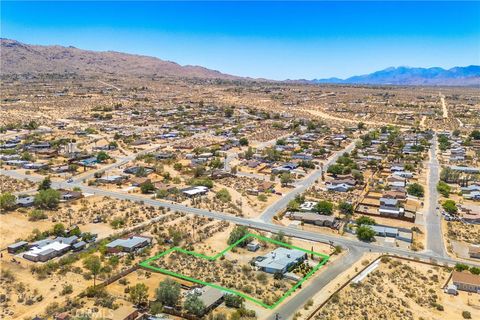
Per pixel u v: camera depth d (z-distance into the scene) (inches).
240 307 3678.6
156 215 5920.3
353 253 4899.1
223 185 7514.8
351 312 3663.9
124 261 4510.3
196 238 5162.4
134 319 3464.6
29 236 5088.6
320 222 5693.9
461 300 3966.5
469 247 5049.2
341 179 7849.4
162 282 3821.4
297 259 4584.2
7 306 3646.7
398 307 3779.5
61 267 4372.5
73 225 5452.8
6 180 7372.1
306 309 3681.1
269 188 7293.3
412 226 5782.5
